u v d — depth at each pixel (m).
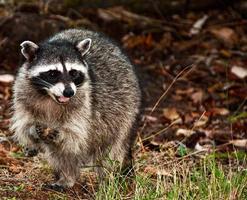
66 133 10.50
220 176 10.05
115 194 9.86
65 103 10.27
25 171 11.12
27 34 16.69
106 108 10.95
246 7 19.84
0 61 16.44
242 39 19.03
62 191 10.48
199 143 13.46
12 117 10.80
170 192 9.62
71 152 10.60
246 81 16.83
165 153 12.08
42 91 10.35
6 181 10.46
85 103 10.54
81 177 11.38
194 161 12.16
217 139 13.73
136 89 11.60
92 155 11.13
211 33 19.00
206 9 19.92
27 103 10.45
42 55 10.47
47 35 16.81
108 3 18.81
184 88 16.59
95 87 10.82
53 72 10.34
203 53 18.19
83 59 10.65
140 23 18.72
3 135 12.55
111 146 11.17
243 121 14.68
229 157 11.89
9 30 16.73
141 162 11.46
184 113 15.10
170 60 17.69
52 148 10.69
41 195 10.12
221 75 17.19
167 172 10.67
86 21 17.88
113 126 11.12
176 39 18.81
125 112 11.28
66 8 18.30
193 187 9.96
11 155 11.67
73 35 11.57
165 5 19.36
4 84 15.21
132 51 17.98
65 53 10.48
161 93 16.22
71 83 10.24
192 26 19.17
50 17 17.38
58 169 10.73
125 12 18.86
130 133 11.47
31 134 10.44
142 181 10.01
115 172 10.72
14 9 17.69
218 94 16.25
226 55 18.03
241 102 15.95
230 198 9.57
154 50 18.02
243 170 10.84
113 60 11.31
